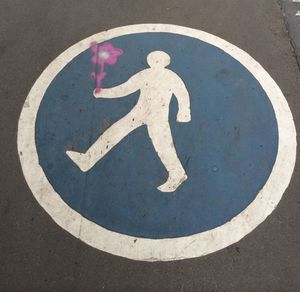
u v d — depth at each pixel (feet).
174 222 11.60
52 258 11.02
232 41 15.42
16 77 14.33
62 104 13.71
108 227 11.51
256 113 13.62
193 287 10.67
